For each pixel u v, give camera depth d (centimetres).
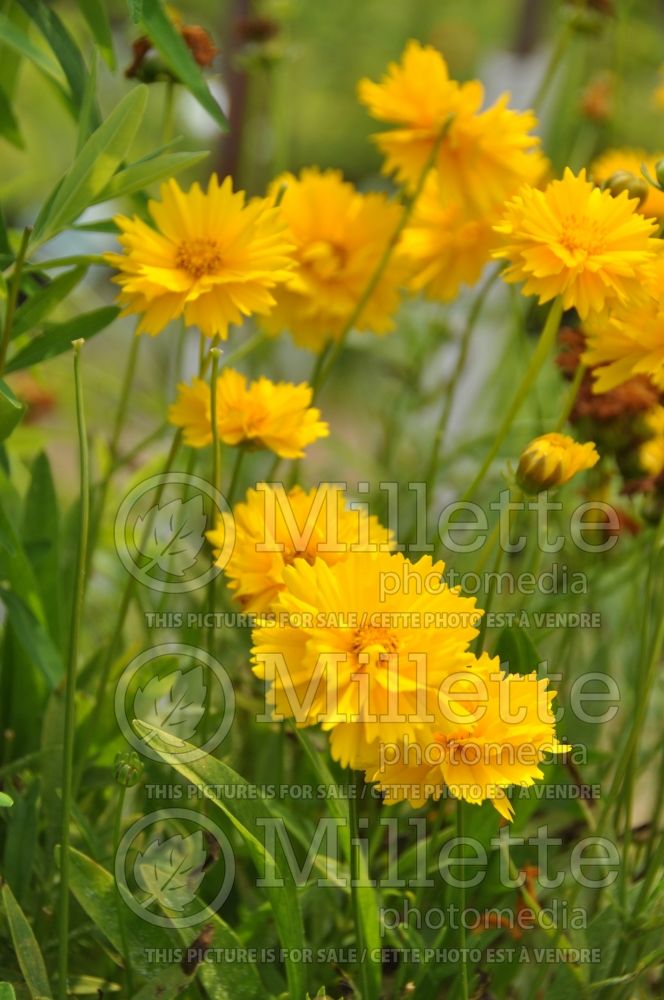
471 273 122
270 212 110
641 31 191
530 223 107
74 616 104
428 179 120
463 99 118
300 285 117
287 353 162
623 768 109
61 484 164
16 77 121
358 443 185
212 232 109
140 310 109
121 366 171
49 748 112
